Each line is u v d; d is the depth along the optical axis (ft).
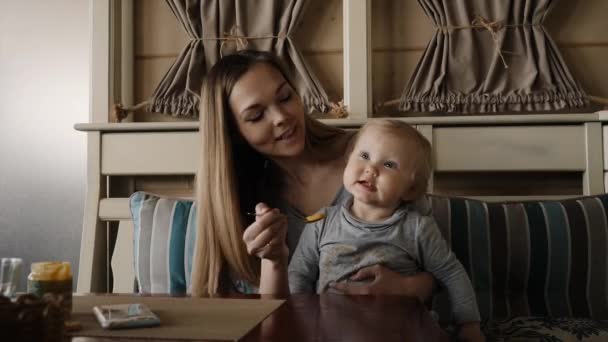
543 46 5.57
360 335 2.02
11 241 6.56
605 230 4.39
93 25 5.99
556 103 5.60
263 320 2.27
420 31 5.95
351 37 5.70
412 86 5.76
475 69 5.70
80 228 6.46
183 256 4.58
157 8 6.29
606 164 5.33
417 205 3.91
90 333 2.06
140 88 6.31
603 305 4.29
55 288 2.16
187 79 5.98
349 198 3.95
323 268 3.68
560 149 5.42
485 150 5.49
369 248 3.62
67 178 6.51
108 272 5.94
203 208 4.14
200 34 6.07
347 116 5.69
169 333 2.06
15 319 1.63
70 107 6.54
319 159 4.52
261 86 4.13
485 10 5.69
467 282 3.59
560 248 4.37
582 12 5.78
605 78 5.76
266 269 3.41
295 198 4.57
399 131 3.71
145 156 5.80
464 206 4.59
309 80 5.82
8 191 6.58
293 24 5.87
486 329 3.90
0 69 6.61
